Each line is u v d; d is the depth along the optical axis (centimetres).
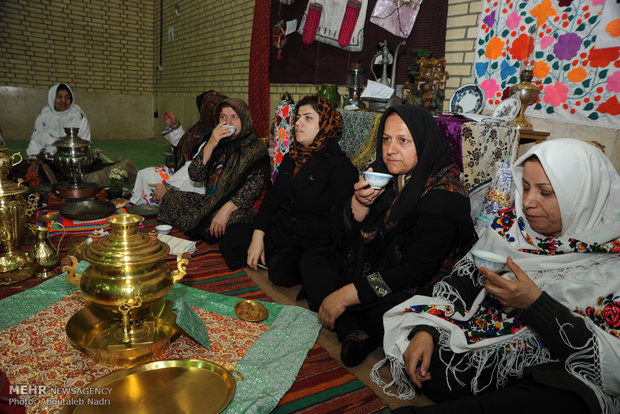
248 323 168
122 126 1013
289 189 245
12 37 858
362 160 261
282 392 129
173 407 109
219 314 173
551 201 126
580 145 124
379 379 157
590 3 226
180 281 224
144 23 979
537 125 256
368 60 376
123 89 993
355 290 165
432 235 159
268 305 188
